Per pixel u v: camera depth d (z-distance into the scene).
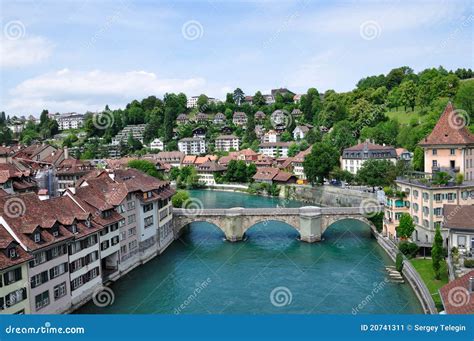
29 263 52.31
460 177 82.38
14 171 88.44
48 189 80.19
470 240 61.50
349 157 162.88
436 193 80.50
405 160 133.38
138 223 82.50
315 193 153.62
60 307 57.97
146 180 94.31
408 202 90.25
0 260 48.06
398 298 63.59
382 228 98.81
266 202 154.50
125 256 77.94
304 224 99.62
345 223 117.31
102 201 73.50
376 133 176.00
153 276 76.31
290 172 188.00
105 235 70.94
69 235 60.12
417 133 154.62
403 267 74.50
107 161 186.00
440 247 63.38
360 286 69.19
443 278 62.97
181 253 91.31
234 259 86.44
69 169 146.62
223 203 151.38
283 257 87.19
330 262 82.81
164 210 95.56
